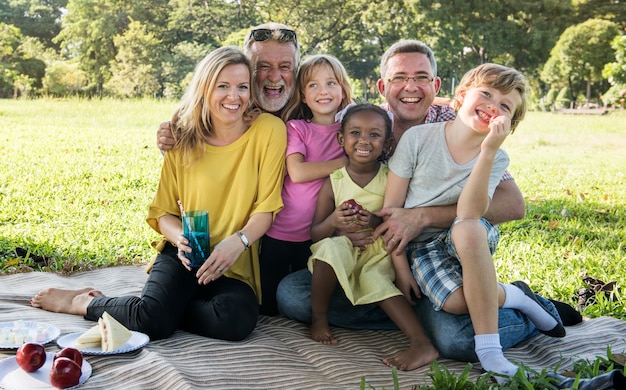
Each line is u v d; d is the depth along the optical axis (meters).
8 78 33.34
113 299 3.50
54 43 51.53
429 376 3.03
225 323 3.33
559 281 4.82
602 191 9.33
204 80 3.58
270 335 3.54
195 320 3.40
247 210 3.67
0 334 3.24
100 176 9.03
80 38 44.91
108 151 11.67
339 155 3.86
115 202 7.46
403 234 3.44
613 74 25.58
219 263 3.41
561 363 3.26
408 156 3.53
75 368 2.78
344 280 3.40
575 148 15.36
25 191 7.74
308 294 3.64
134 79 36.78
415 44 3.99
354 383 3.02
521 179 10.38
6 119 17.36
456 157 3.46
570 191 9.14
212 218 3.72
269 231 3.84
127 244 5.56
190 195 3.73
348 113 3.61
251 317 3.42
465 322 3.27
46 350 3.17
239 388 2.89
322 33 42.47
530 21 42.59
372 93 44.12
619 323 3.83
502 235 6.30
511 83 3.27
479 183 3.14
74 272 4.75
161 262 3.56
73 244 5.46
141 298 3.40
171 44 45.03
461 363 3.29
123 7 45.62
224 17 44.75
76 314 3.70
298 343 3.44
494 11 42.19
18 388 2.76
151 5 45.94
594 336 3.61
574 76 38.91
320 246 3.50
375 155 3.58
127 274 4.72
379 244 3.56
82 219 6.52
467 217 3.19
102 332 3.20
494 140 3.08
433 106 4.14
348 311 3.64
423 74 3.94
